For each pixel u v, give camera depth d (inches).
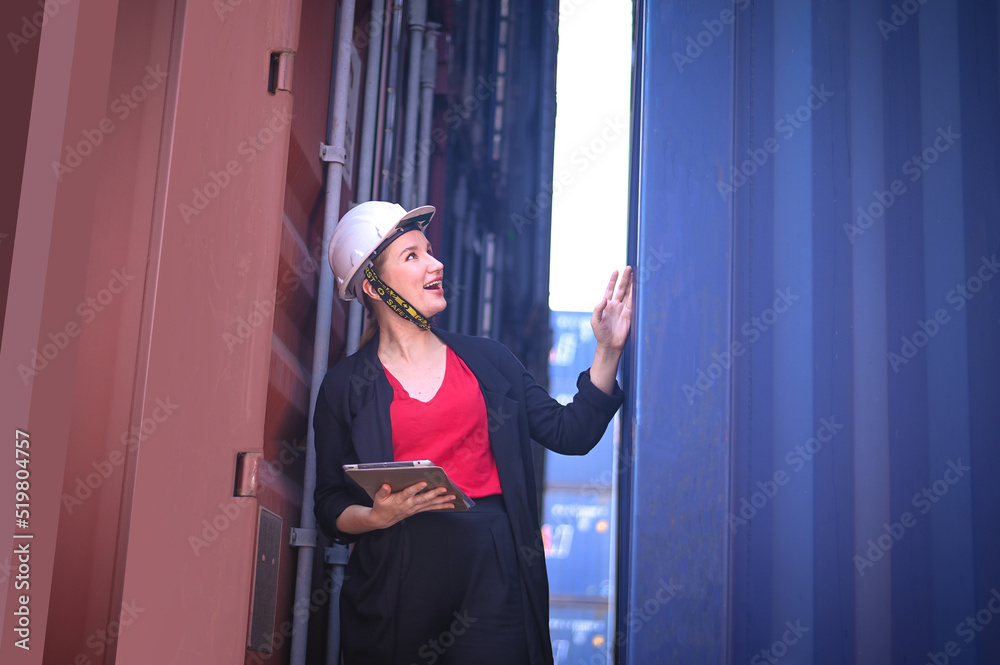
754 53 87.6
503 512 82.0
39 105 63.3
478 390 85.1
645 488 80.5
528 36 213.2
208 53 68.9
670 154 85.7
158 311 64.2
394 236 86.5
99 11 65.2
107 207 67.1
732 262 84.0
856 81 87.0
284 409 85.7
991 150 85.7
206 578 63.2
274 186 70.0
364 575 80.6
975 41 87.2
